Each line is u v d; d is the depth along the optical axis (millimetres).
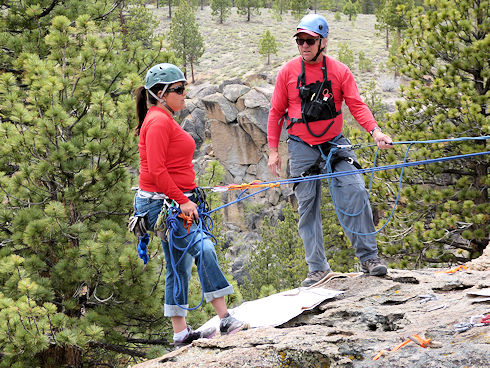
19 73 14867
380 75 59469
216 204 12305
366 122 5109
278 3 99312
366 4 119750
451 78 16422
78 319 10711
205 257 4234
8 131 10727
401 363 3260
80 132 11367
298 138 5480
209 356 3998
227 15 95750
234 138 43125
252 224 41625
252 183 4906
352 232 5461
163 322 11578
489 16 16172
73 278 10219
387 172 16172
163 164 4023
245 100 42438
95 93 10773
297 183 5590
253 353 3818
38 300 10508
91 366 12391
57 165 10945
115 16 18031
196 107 47875
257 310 5121
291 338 3916
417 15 17062
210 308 10891
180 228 4168
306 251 5820
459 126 15484
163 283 10531
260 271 26250
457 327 3707
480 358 3082
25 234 10117
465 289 4930
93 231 11578
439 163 15883
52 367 10773
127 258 9680
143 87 4211
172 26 63312
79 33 12344
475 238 14477
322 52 5262
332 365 3506
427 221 16688
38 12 14023
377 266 5418
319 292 5289
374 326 4402
